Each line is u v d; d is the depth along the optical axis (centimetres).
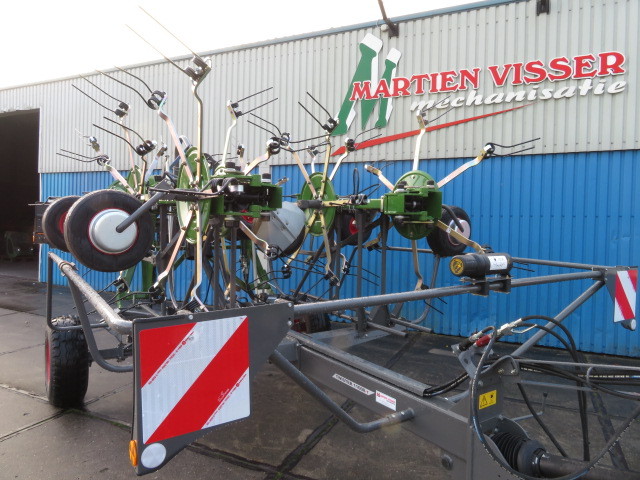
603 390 145
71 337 342
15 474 260
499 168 554
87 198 271
